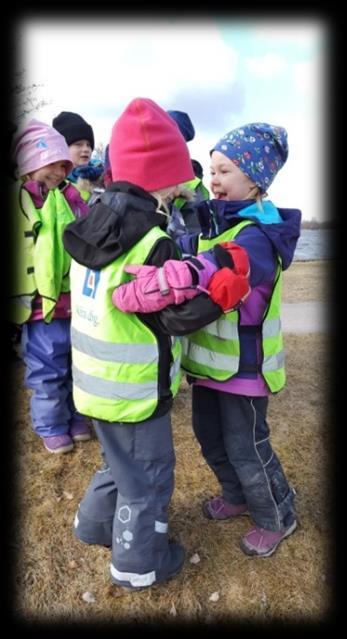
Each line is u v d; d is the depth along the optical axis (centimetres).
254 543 230
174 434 333
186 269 154
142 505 186
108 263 164
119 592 217
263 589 217
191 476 288
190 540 242
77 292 185
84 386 183
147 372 173
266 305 197
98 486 214
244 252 169
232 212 196
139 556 188
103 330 172
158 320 167
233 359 197
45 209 274
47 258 270
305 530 247
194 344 206
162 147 167
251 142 195
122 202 165
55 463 305
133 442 183
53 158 279
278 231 187
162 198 177
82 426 329
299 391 403
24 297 283
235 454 214
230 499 248
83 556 237
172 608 209
